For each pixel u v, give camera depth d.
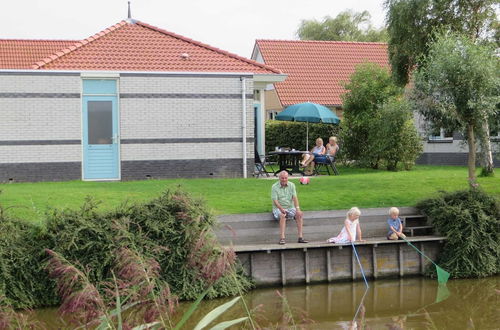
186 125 19.78
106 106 19.30
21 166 18.64
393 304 11.31
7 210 12.33
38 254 11.00
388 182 17.97
